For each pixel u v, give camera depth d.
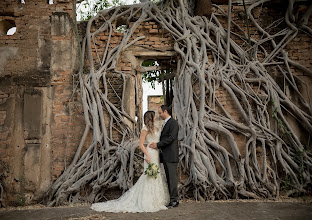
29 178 5.74
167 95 8.70
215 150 5.87
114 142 6.04
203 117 6.02
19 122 5.96
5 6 6.48
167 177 4.60
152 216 4.04
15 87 6.08
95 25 7.04
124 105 6.42
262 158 5.96
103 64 6.69
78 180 5.58
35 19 6.41
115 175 5.69
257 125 6.05
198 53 6.57
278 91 6.44
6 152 5.80
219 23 7.01
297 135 6.30
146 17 7.01
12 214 4.66
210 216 4.00
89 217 4.09
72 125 6.12
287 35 6.79
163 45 6.93
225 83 6.33
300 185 5.65
